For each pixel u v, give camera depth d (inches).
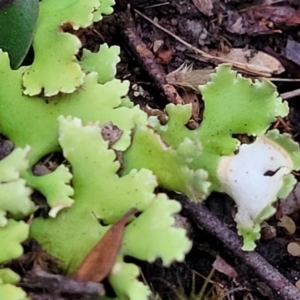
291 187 6.1
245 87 6.5
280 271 6.8
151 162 6.2
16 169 5.7
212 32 7.6
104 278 5.9
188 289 6.6
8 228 5.6
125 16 7.4
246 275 6.7
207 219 6.4
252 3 7.8
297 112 7.5
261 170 6.2
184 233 5.8
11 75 6.3
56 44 6.3
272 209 6.1
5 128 6.3
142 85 7.3
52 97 6.3
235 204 6.7
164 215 5.9
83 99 6.3
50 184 5.9
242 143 6.8
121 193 6.0
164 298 6.5
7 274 5.6
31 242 5.9
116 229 5.9
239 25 7.6
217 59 7.5
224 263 6.7
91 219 6.0
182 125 6.5
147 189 6.0
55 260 5.9
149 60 7.3
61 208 5.8
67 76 6.2
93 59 6.6
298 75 7.6
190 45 7.5
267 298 6.6
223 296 6.6
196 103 7.2
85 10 6.5
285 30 7.7
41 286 5.7
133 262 6.5
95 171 6.0
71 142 6.0
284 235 6.9
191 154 6.1
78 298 5.7
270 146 6.3
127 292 5.8
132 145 6.3
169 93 7.1
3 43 6.4
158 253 5.8
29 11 6.3
